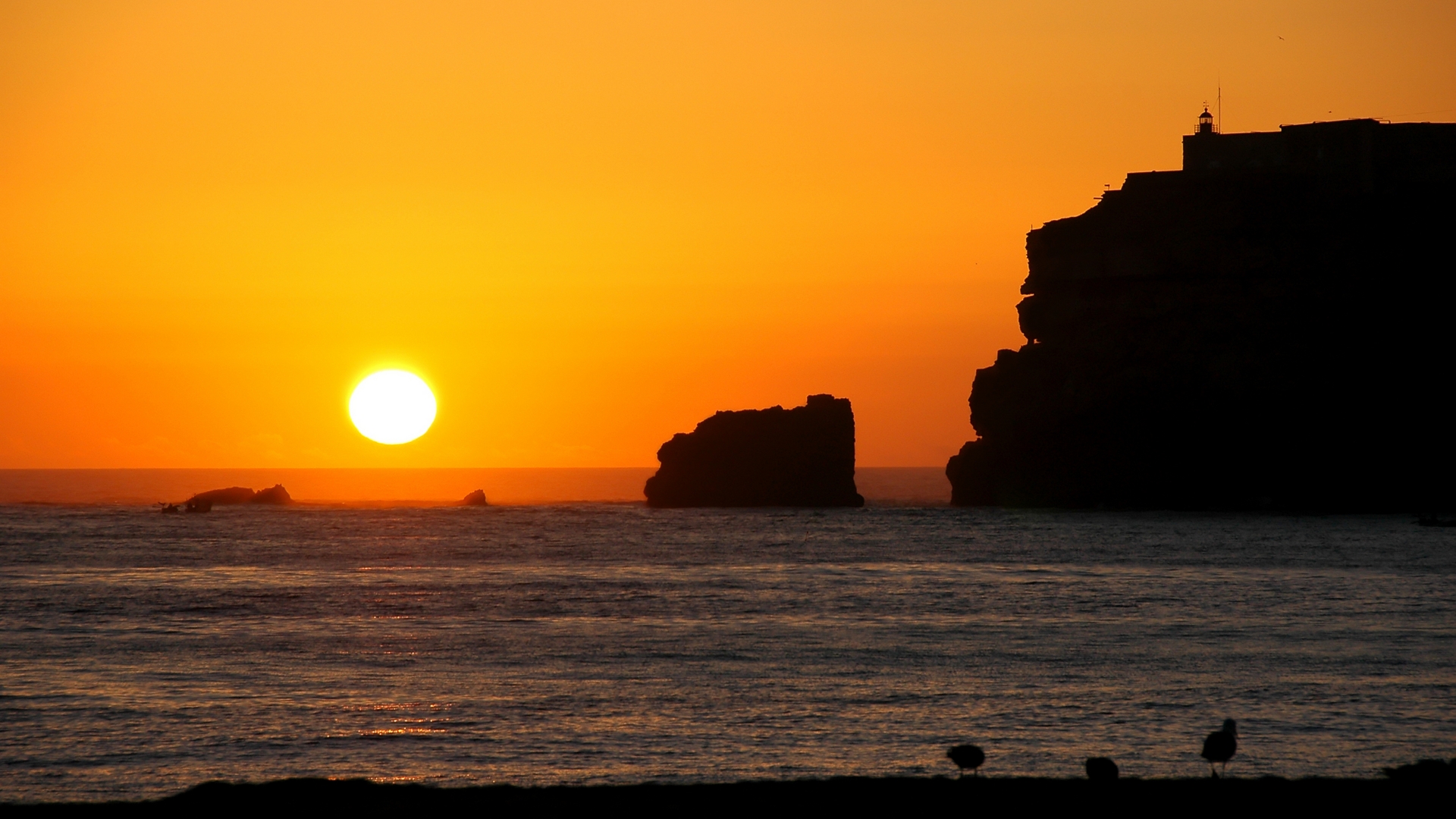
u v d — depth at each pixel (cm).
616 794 4809
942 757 6100
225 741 6372
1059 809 4641
